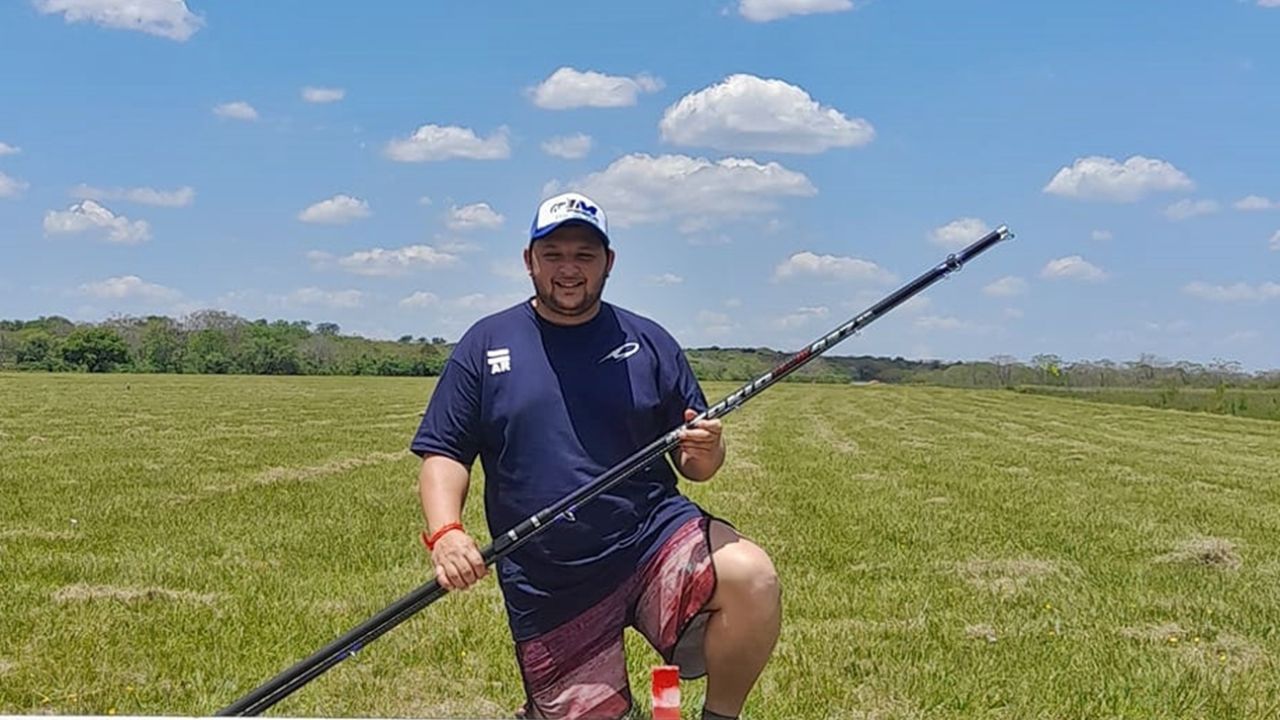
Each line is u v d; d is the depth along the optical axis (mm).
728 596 4918
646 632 5145
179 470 20469
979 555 12375
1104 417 50031
